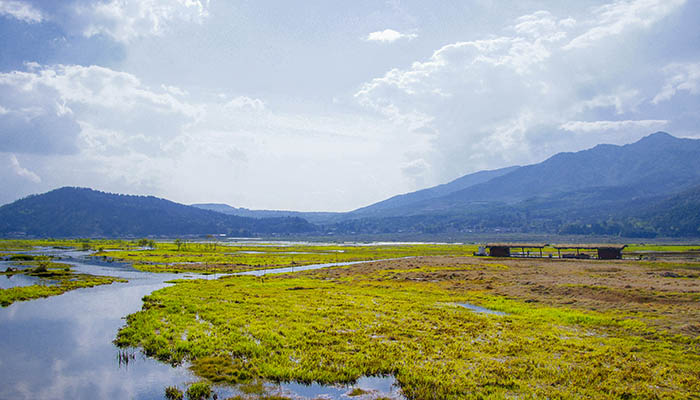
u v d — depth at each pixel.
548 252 160.38
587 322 36.19
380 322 36.09
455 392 21.00
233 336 30.81
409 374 23.33
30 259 116.62
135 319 36.97
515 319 37.53
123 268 93.94
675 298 44.56
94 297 51.91
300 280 71.19
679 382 22.16
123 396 21.09
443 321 36.69
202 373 23.84
